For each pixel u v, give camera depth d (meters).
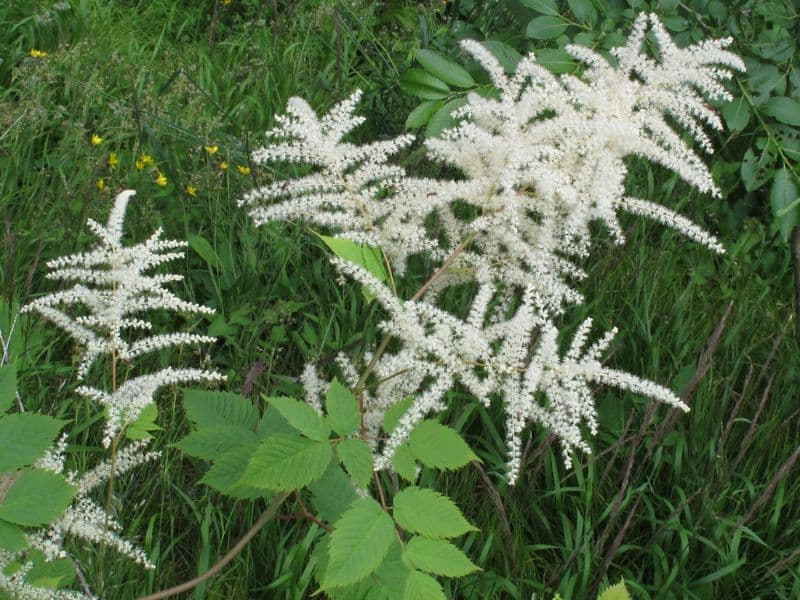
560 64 3.92
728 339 3.84
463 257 2.82
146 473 3.05
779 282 4.52
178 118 4.84
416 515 1.96
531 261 2.70
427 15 6.11
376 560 1.87
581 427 3.49
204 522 2.79
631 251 4.21
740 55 4.47
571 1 4.10
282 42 6.07
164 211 4.27
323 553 2.21
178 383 3.34
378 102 5.11
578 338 2.29
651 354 3.73
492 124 2.96
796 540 3.25
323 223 2.64
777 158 4.48
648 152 2.88
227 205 4.27
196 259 4.05
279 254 3.98
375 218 2.72
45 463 2.17
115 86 5.26
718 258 4.62
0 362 2.60
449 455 2.05
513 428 2.24
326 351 3.60
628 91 2.89
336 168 2.55
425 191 2.66
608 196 2.77
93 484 2.31
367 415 2.54
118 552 2.60
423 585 1.91
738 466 3.45
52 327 3.56
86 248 3.85
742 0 4.43
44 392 3.07
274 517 2.70
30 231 3.79
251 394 3.35
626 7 4.30
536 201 2.80
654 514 3.22
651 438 3.29
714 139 4.94
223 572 2.84
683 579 3.06
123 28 6.17
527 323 2.30
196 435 2.33
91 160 4.21
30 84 4.58
